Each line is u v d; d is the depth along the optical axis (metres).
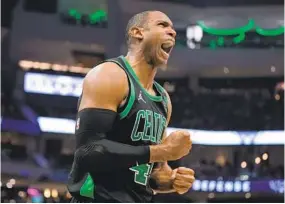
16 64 18.03
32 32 18.30
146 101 2.56
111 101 2.42
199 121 19.39
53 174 17.11
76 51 18.69
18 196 16.08
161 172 2.84
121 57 2.63
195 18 19.25
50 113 18.09
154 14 2.66
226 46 19.41
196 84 19.80
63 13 18.52
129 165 2.38
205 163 18.50
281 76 19.27
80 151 2.38
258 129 19.06
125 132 2.50
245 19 19.23
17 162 16.80
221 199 17.44
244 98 19.62
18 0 18.12
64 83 18.45
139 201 2.59
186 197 16.89
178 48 19.44
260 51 19.28
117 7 18.45
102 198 2.47
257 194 17.41
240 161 18.72
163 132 2.76
